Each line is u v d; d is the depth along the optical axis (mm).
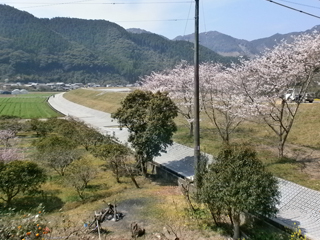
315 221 9711
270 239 8938
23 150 23922
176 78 24906
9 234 8000
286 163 15336
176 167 17734
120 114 18312
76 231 9766
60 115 51250
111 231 10000
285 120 22453
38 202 13805
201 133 24094
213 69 23906
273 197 8703
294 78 15898
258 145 19250
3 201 13953
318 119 21219
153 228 10148
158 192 14289
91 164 20000
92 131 26672
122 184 16203
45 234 9078
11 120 34906
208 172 9734
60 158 18109
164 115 16906
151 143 16578
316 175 13430
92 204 13023
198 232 9680
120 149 17125
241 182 8266
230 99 19578
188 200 11828
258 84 17672
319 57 15039
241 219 10555
